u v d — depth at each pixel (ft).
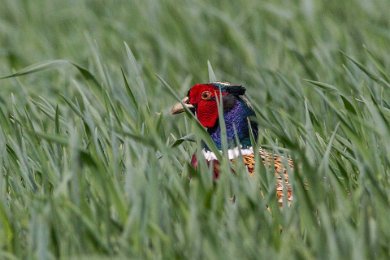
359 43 54.44
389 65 48.83
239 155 31.42
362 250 25.25
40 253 25.61
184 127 42.45
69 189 29.32
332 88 36.19
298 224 28.73
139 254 26.03
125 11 65.77
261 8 61.57
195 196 28.94
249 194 28.68
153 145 29.37
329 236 25.50
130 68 43.37
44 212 26.48
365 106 37.45
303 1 60.49
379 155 34.12
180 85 50.24
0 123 36.40
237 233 26.53
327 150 30.35
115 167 30.71
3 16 69.62
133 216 26.32
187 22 60.34
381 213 28.53
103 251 26.14
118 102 37.88
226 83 37.14
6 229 28.12
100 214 27.71
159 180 29.71
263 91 47.62
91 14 65.36
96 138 32.60
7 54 57.67
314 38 54.19
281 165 33.17
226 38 58.90
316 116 39.47
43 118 42.01
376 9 61.98
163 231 27.37
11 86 51.11
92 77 36.29
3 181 32.30
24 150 33.96
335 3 63.46
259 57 53.36
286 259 25.81
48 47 60.23
